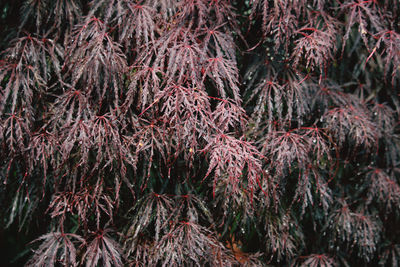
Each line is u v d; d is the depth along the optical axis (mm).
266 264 957
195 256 895
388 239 1004
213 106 927
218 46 916
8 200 961
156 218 921
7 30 962
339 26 971
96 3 924
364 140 961
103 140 889
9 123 911
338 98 971
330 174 958
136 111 919
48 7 942
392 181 983
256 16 939
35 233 1005
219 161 874
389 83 1001
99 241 905
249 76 958
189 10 916
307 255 989
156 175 948
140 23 905
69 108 920
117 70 896
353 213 979
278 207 948
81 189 912
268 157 926
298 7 932
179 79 886
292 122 964
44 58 928
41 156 922
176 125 881
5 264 1167
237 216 931
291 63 949
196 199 933
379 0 968
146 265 916
